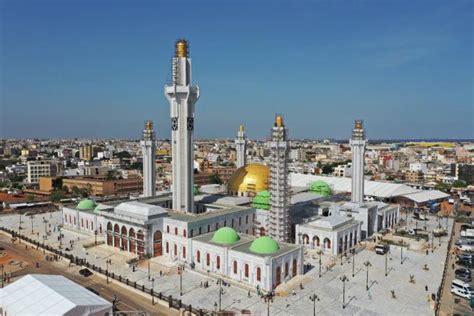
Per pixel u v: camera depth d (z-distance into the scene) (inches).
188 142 6299.2
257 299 4156.0
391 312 3843.5
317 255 5654.5
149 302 4099.4
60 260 5452.8
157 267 5118.1
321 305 3996.1
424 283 4608.8
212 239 5167.3
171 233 5595.5
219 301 4084.6
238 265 4653.1
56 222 7795.3
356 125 7145.7
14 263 5329.7
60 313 3240.7
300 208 6988.2
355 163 7160.4
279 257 4498.0
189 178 6348.4
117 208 6048.2
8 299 3570.4
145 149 7573.8
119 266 5182.1
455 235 6914.4
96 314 3459.6
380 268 5128.0
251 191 7367.1
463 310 3932.1
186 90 6131.9
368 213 6766.7
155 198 7165.4
